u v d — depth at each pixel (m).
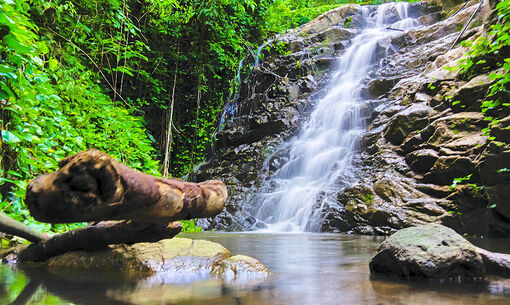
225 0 9.87
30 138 3.37
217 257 2.25
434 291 1.58
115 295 1.48
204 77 10.73
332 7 14.80
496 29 5.29
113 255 2.19
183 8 9.48
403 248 1.95
